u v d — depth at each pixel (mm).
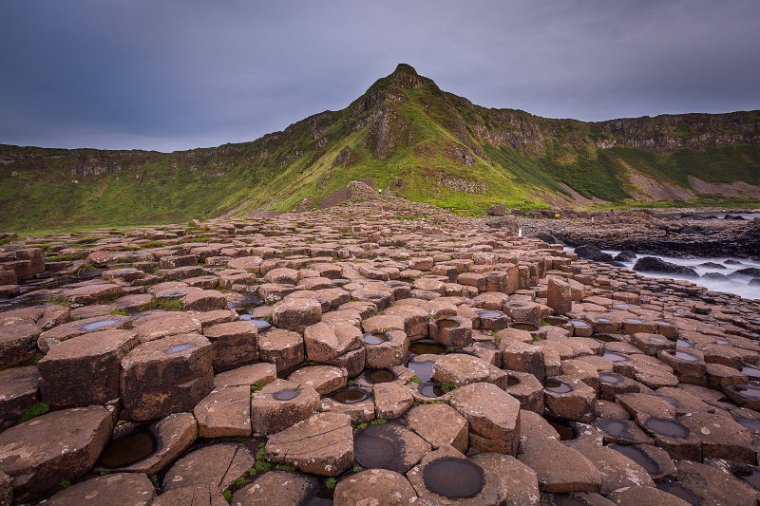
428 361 6637
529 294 11055
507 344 6973
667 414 5840
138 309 7289
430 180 106750
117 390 4410
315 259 12828
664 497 4094
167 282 9297
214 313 6582
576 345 8031
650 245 38406
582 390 5980
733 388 7090
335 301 8062
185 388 4539
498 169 162625
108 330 5090
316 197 92125
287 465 4031
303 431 4387
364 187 75375
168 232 17938
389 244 18125
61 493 3443
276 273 10156
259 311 7656
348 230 23391
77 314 6762
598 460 4730
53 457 3488
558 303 10289
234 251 13094
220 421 4406
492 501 3561
